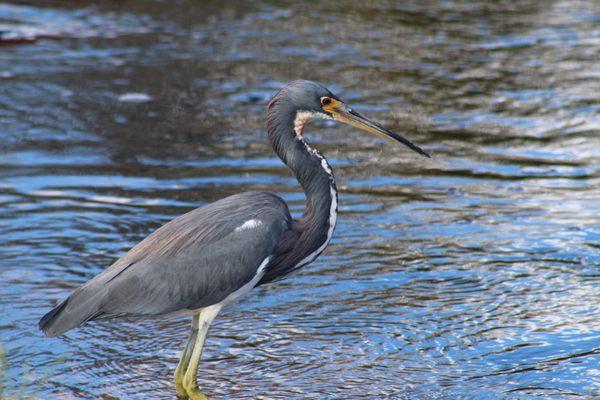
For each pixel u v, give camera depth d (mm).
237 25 25906
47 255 11750
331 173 9086
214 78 20500
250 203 8836
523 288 10812
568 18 27047
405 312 10289
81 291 8352
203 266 8453
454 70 21422
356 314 10266
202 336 8555
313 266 11586
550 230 12531
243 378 8883
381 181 14633
